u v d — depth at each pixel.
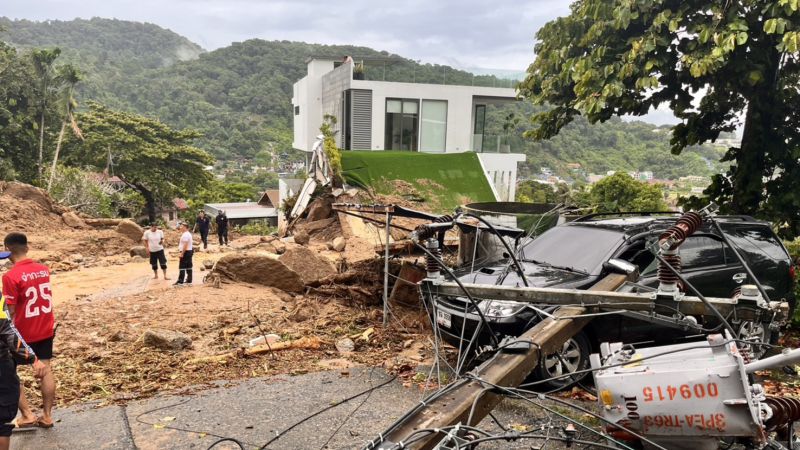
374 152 22.19
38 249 19.00
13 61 33.53
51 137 38.09
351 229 16.91
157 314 9.26
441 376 6.29
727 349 3.47
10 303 5.09
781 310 4.46
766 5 8.41
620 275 6.07
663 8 9.27
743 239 7.52
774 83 9.87
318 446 4.79
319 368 6.74
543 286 6.20
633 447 3.76
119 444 4.88
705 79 9.73
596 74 9.52
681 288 5.18
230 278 11.24
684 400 3.40
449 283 5.20
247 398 5.85
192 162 45.22
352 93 27.98
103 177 39.62
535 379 5.86
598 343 6.16
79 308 9.87
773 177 10.57
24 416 5.19
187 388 6.18
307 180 20.61
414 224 16.50
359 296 9.48
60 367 6.91
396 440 3.25
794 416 3.58
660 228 7.09
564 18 11.12
